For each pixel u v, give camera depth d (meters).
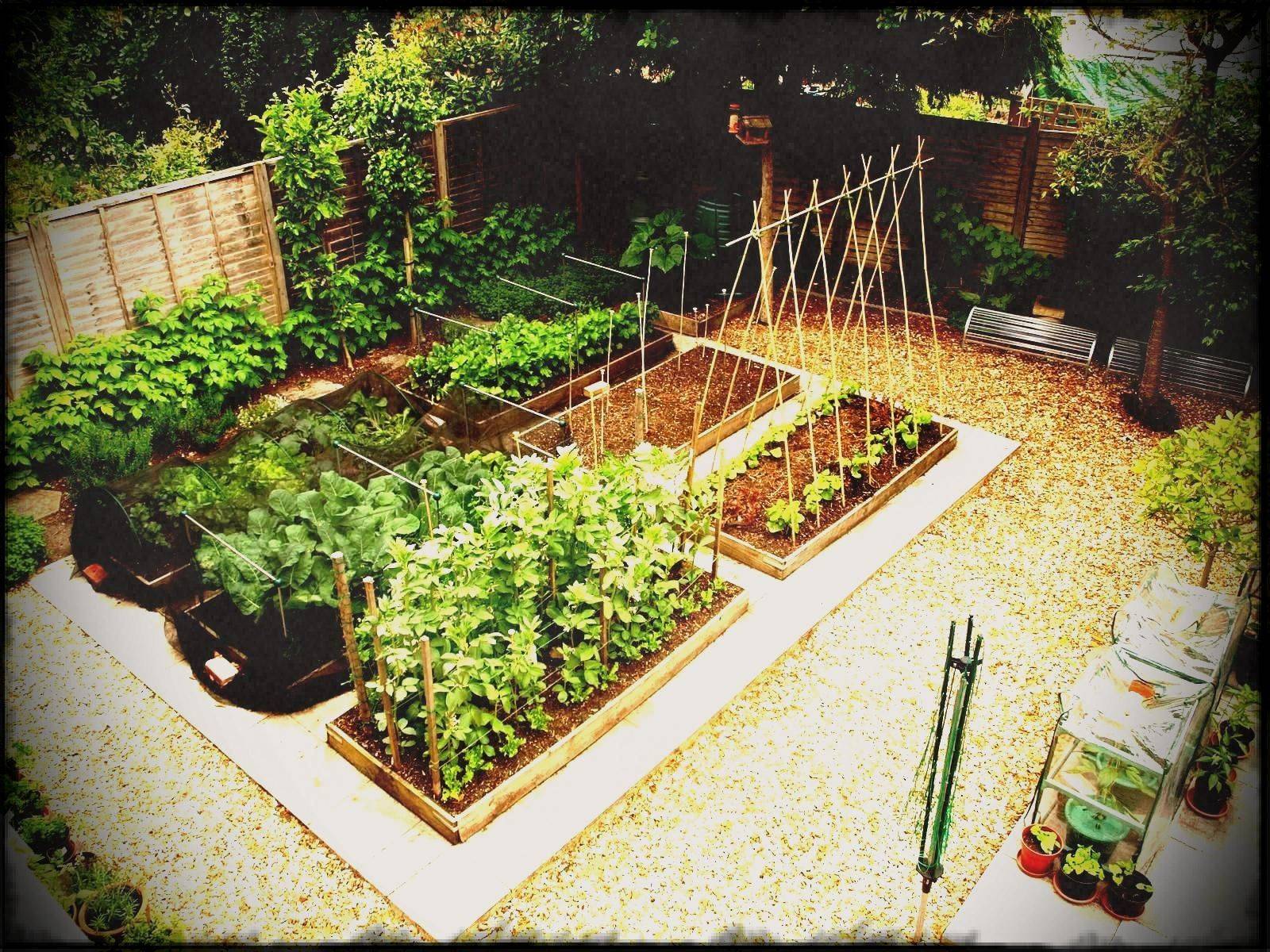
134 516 8.02
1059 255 12.41
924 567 8.81
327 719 7.17
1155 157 9.77
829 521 9.04
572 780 6.64
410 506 7.83
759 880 6.10
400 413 9.38
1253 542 7.19
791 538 8.70
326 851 6.23
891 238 13.36
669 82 12.92
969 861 6.20
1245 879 5.99
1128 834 5.82
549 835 6.26
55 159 13.00
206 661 7.50
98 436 9.66
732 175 13.66
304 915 5.86
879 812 6.52
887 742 7.05
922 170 12.62
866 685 7.54
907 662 7.76
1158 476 7.45
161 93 15.37
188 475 8.16
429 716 5.89
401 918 5.83
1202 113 9.33
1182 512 7.34
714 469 9.62
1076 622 8.17
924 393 11.43
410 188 11.70
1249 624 7.50
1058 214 12.19
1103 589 8.54
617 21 11.72
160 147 14.00
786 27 11.63
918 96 12.66
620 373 11.41
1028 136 11.96
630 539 7.16
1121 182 10.51
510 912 5.89
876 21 11.26
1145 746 5.65
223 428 10.48
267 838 6.33
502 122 12.81
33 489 9.69
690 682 7.46
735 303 12.96
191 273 10.66
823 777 6.79
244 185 10.80
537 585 6.86
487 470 8.31
